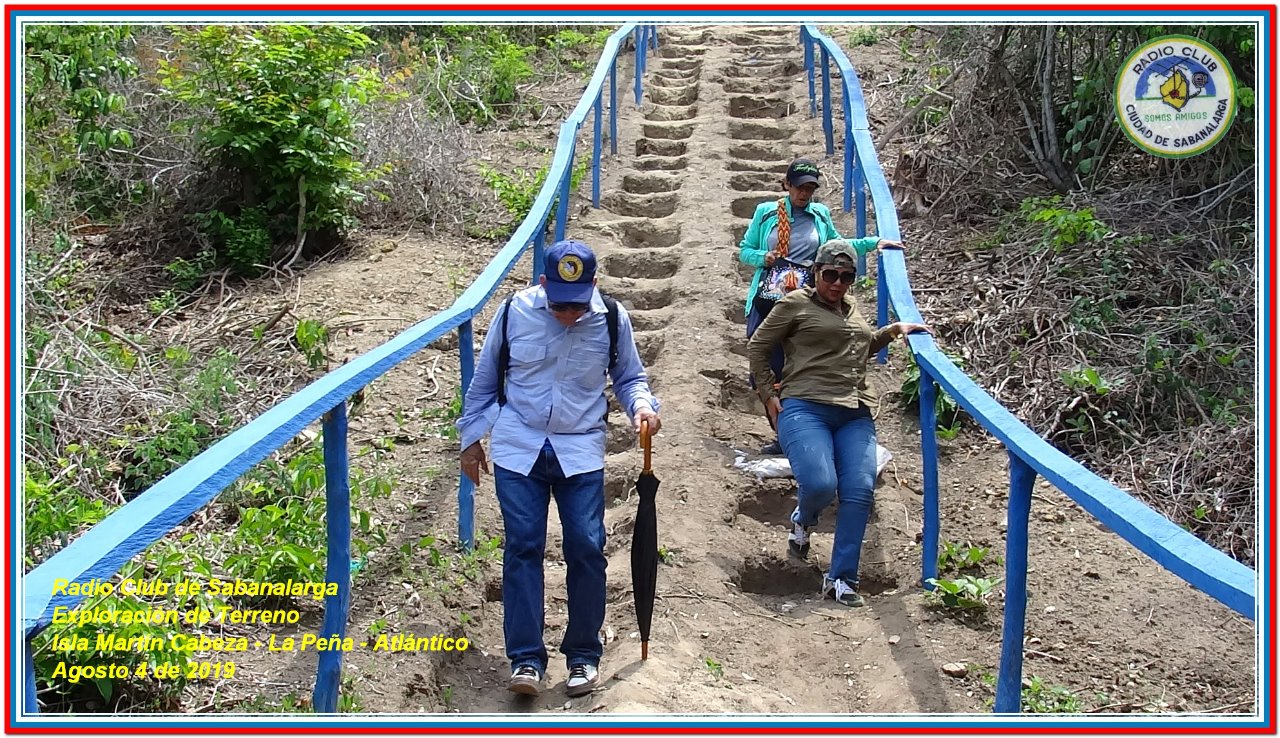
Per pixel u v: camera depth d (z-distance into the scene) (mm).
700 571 4910
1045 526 5352
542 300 4004
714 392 6641
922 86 10008
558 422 3984
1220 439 6020
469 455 4078
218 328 7848
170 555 4379
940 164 8812
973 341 6980
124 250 9156
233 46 8852
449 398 6641
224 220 8734
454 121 10594
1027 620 4625
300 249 8797
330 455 3758
